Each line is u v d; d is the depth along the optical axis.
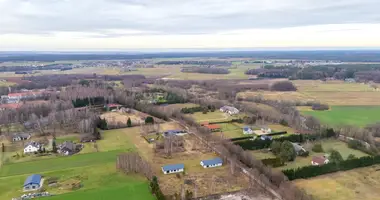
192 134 119.06
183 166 86.62
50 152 100.69
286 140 100.94
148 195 72.19
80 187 76.62
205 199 70.56
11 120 136.25
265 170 80.62
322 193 72.62
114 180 80.38
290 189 70.81
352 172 84.19
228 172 84.94
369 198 70.44
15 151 102.38
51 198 71.25
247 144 102.56
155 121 136.88
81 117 133.00
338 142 108.69
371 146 100.38
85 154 99.19
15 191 74.94
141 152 100.56
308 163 89.69
